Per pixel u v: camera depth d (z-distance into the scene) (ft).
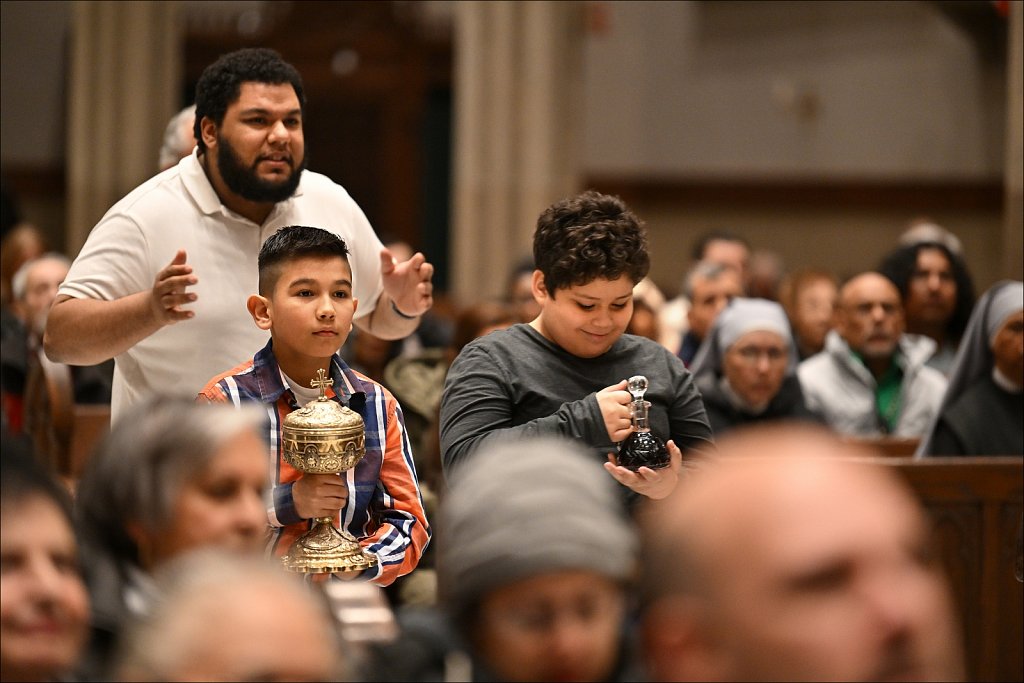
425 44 105.91
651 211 102.58
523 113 77.25
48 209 105.19
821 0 99.04
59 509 11.91
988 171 96.99
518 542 9.25
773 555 7.36
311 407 17.75
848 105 99.45
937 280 42.22
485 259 78.02
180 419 12.78
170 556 12.51
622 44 101.96
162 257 21.66
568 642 9.32
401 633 11.04
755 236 101.55
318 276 18.51
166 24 90.48
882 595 7.32
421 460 32.04
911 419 38.75
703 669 7.52
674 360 20.22
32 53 104.58
